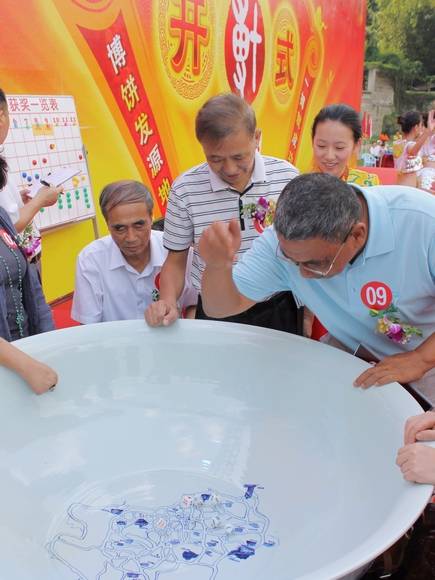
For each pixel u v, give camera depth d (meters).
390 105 22.27
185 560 1.01
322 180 1.04
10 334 1.62
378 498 0.98
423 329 1.28
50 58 2.30
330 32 5.36
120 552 1.03
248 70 3.88
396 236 1.14
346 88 6.07
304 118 5.03
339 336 1.40
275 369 1.34
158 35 2.90
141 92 2.83
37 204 2.00
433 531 1.03
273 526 1.08
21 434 1.25
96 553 1.03
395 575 1.03
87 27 2.46
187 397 1.40
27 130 2.20
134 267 1.83
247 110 1.51
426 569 1.02
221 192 1.66
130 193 1.63
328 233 1.01
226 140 1.48
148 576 0.98
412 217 1.13
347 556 0.76
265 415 1.34
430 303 1.23
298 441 1.26
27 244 2.00
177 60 3.08
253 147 1.55
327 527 1.01
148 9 2.80
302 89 4.88
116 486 1.21
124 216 1.63
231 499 1.16
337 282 1.23
